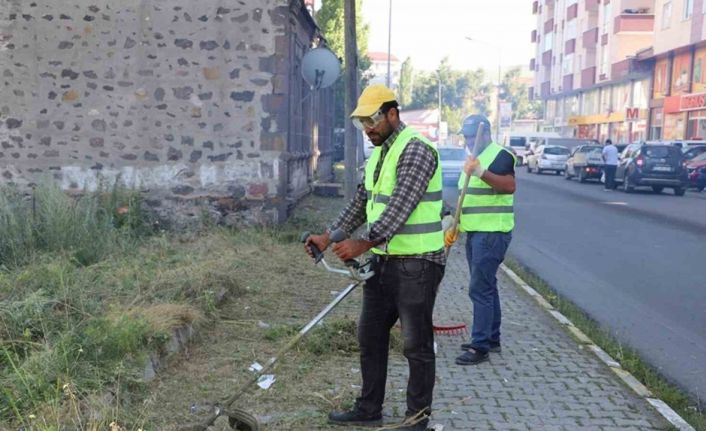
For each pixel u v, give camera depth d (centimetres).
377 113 430
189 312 623
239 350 595
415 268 436
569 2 5853
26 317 542
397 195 418
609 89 5116
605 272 1096
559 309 837
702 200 2341
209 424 426
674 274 1084
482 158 602
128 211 1121
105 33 1198
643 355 688
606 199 2328
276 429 454
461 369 593
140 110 1212
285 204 1236
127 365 497
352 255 409
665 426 481
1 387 435
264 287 807
